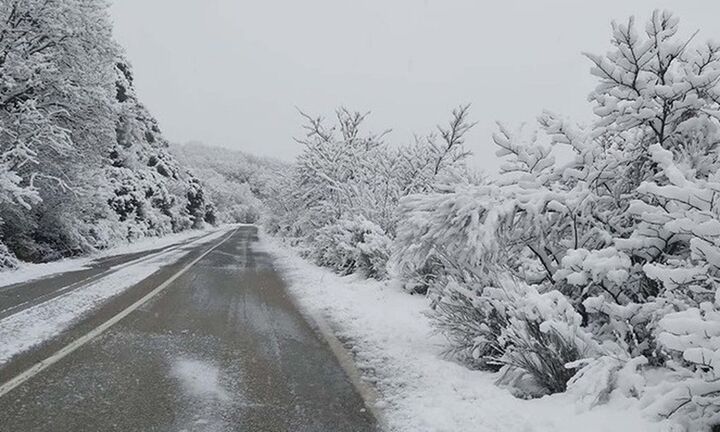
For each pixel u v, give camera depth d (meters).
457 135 16.67
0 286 10.05
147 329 6.89
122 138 34.53
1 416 3.79
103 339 6.21
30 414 3.85
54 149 15.00
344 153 21.83
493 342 5.30
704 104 5.30
